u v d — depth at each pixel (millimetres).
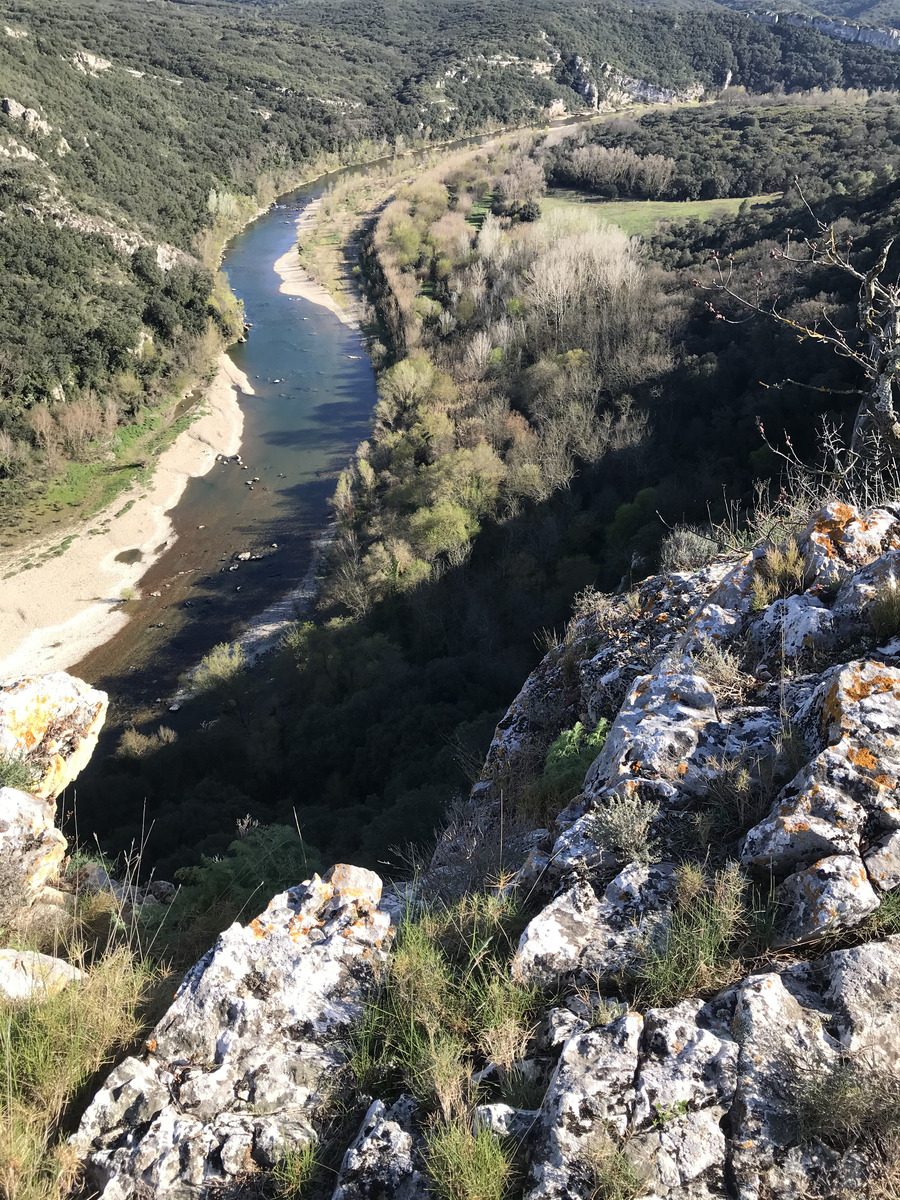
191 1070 3662
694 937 3555
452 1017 3709
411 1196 2994
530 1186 2846
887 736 4016
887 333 6496
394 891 5250
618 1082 3049
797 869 3725
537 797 5770
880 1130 2805
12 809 5805
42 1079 3658
